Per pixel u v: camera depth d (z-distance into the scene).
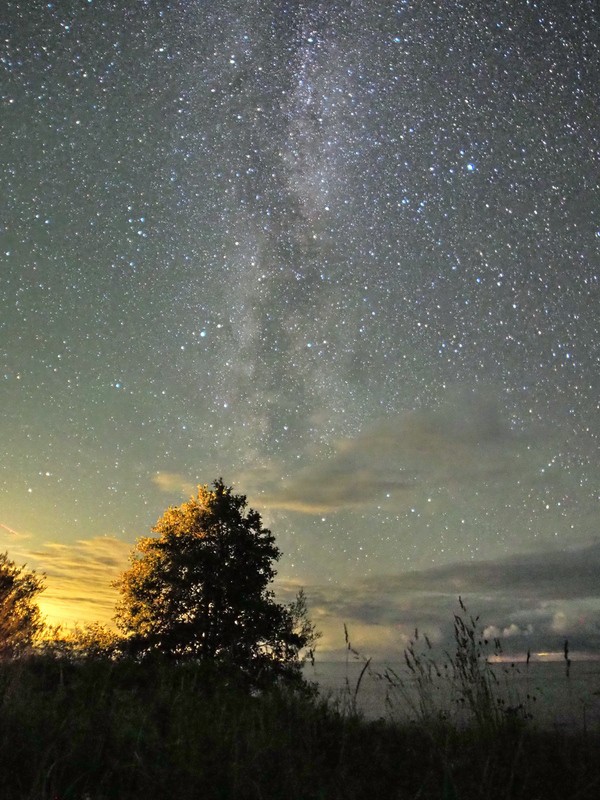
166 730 4.46
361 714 4.69
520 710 4.09
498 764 3.58
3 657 6.22
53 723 3.99
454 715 4.29
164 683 6.05
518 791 3.28
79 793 3.11
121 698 4.84
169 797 3.23
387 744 4.27
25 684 5.01
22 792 3.06
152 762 3.58
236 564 14.12
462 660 4.35
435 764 3.72
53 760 3.45
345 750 4.14
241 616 13.35
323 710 4.81
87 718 4.17
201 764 3.56
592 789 3.30
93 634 10.57
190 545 14.32
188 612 13.41
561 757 3.63
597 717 3.95
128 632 13.16
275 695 5.33
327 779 3.61
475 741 3.88
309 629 13.40
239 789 3.30
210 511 14.71
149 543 14.55
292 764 3.63
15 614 7.68
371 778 3.68
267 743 3.95
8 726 3.79
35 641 7.27
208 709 5.02
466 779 3.42
